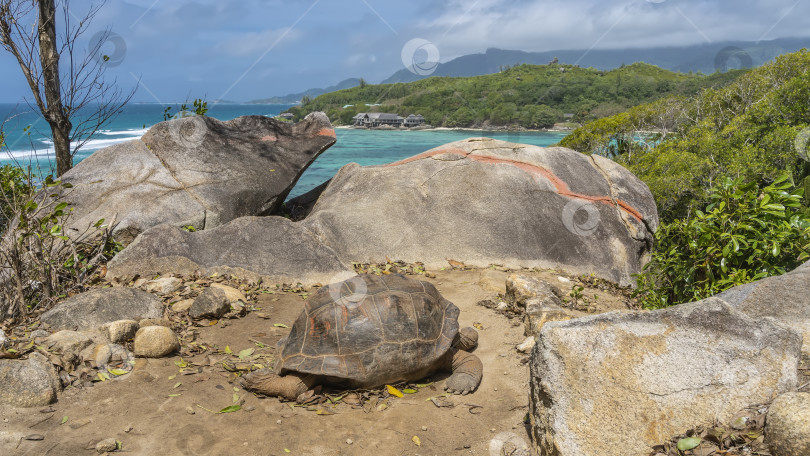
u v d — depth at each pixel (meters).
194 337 5.12
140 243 6.68
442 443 3.54
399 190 8.69
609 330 3.21
